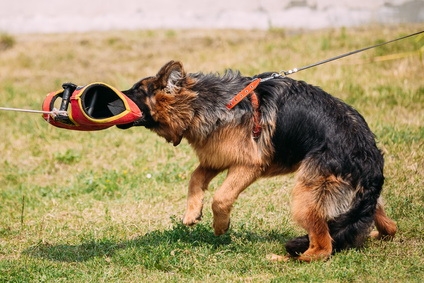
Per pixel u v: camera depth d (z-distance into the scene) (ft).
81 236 31.50
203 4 93.30
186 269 26.32
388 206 32.22
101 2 95.25
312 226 26.50
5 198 38.83
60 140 48.44
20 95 59.82
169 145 44.75
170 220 33.19
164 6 94.12
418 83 53.52
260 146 27.61
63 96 25.95
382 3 84.64
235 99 27.37
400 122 44.60
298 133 27.32
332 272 25.02
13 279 26.12
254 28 83.66
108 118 25.57
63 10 95.04
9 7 95.40
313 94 27.89
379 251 27.30
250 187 36.83
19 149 47.32
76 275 26.27
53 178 42.55
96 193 38.55
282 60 62.64
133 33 82.79
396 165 37.17
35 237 31.96
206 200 36.29
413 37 63.00
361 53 62.03
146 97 27.68
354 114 27.96
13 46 78.02
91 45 77.66
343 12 84.64
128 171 41.73
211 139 27.76
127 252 27.96
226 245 28.43
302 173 26.94
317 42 67.67
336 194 26.40
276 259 27.14
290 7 88.99
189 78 27.94
